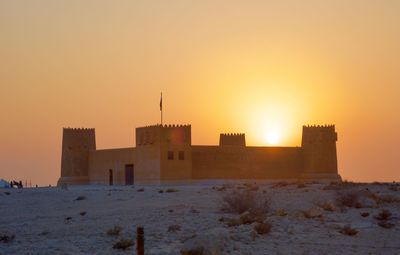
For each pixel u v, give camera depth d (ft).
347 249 92.02
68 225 122.93
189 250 82.89
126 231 107.14
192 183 301.43
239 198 134.10
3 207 173.06
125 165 320.91
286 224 111.96
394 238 100.94
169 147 300.20
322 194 171.22
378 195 163.53
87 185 330.54
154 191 213.87
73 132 349.20
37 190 257.14
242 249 89.86
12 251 92.12
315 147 327.67
